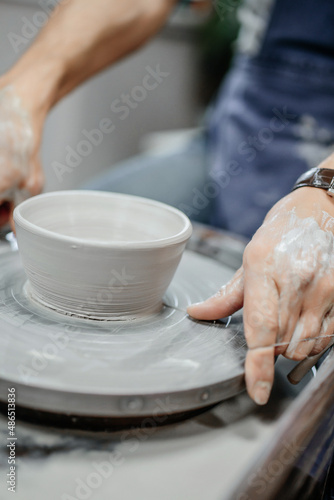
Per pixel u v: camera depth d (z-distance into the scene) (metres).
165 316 0.50
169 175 1.17
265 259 0.46
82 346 0.42
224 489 0.34
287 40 1.01
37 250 0.45
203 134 1.36
